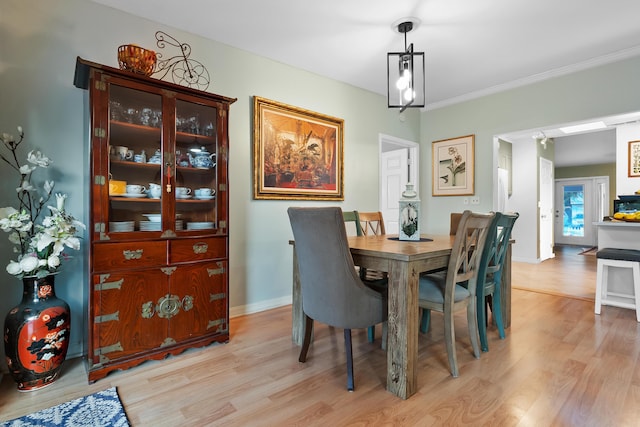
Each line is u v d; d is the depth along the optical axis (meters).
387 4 2.35
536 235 5.86
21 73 2.00
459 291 2.04
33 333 1.70
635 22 2.58
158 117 2.08
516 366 1.95
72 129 2.16
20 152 1.99
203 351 2.19
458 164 4.43
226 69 2.89
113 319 1.86
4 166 1.95
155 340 2.01
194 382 1.79
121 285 1.89
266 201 3.16
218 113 2.31
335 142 3.73
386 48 2.99
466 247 1.93
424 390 1.70
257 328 2.63
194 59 2.71
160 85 2.06
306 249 1.80
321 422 1.45
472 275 2.07
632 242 3.10
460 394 1.66
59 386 1.76
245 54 3.01
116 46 2.34
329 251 1.70
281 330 2.59
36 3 2.05
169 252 2.07
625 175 4.21
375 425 1.42
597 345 2.24
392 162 5.08
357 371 1.91
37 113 2.04
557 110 3.56
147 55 2.03
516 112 3.88
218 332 2.30
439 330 2.59
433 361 2.04
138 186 2.00
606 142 6.60
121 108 1.95
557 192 9.56
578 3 2.33
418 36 2.78
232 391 1.70
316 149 3.54
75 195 2.16
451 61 3.27
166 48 2.58
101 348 1.82
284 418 1.47
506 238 2.42
